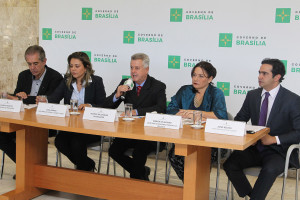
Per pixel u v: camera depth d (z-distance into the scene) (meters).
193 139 2.29
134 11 4.65
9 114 3.03
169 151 3.22
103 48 4.83
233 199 3.35
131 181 2.93
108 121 2.85
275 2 4.08
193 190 2.61
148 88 3.55
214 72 3.28
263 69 3.00
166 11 4.51
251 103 3.16
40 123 2.69
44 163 3.39
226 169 2.89
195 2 4.38
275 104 3.02
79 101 3.75
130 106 3.01
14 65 5.30
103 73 4.86
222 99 3.25
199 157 2.63
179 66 4.51
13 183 3.65
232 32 4.26
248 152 2.97
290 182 4.07
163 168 4.42
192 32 4.42
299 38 4.02
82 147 3.37
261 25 4.15
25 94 3.68
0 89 5.39
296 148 2.91
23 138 3.17
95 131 2.50
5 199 3.07
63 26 4.99
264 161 2.84
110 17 4.77
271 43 4.12
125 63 4.75
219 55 4.33
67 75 3.77
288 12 4.04
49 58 5.09
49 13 5.05
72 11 4.93
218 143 2.22
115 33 4.77
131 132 2.46
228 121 2.53
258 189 2.72
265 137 2.87
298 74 4.05
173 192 2.79
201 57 4.41
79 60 3.64
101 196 3.04
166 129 2.62
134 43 4.68
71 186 3.14
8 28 5.29
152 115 2.73
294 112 2.95
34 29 5.16
